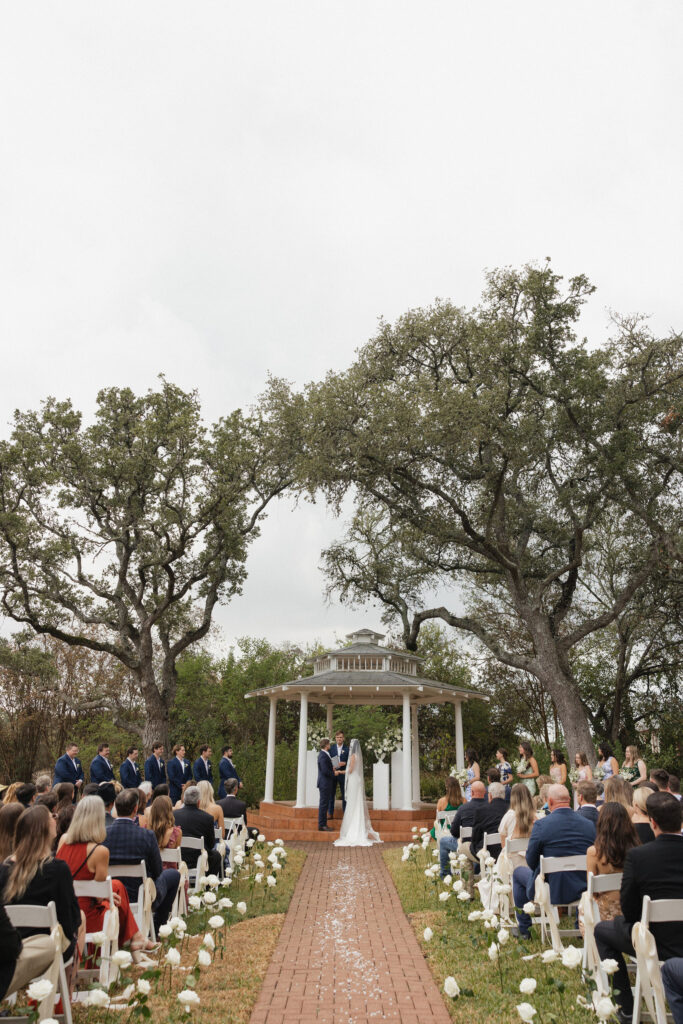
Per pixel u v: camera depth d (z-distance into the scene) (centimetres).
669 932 439
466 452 2036
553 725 3084
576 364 2053
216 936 738
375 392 2034
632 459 2066
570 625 2958
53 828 502
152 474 2431
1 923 414
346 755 1812
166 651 2573
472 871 923
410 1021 513
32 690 2438
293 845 1576
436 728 3123
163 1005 539
